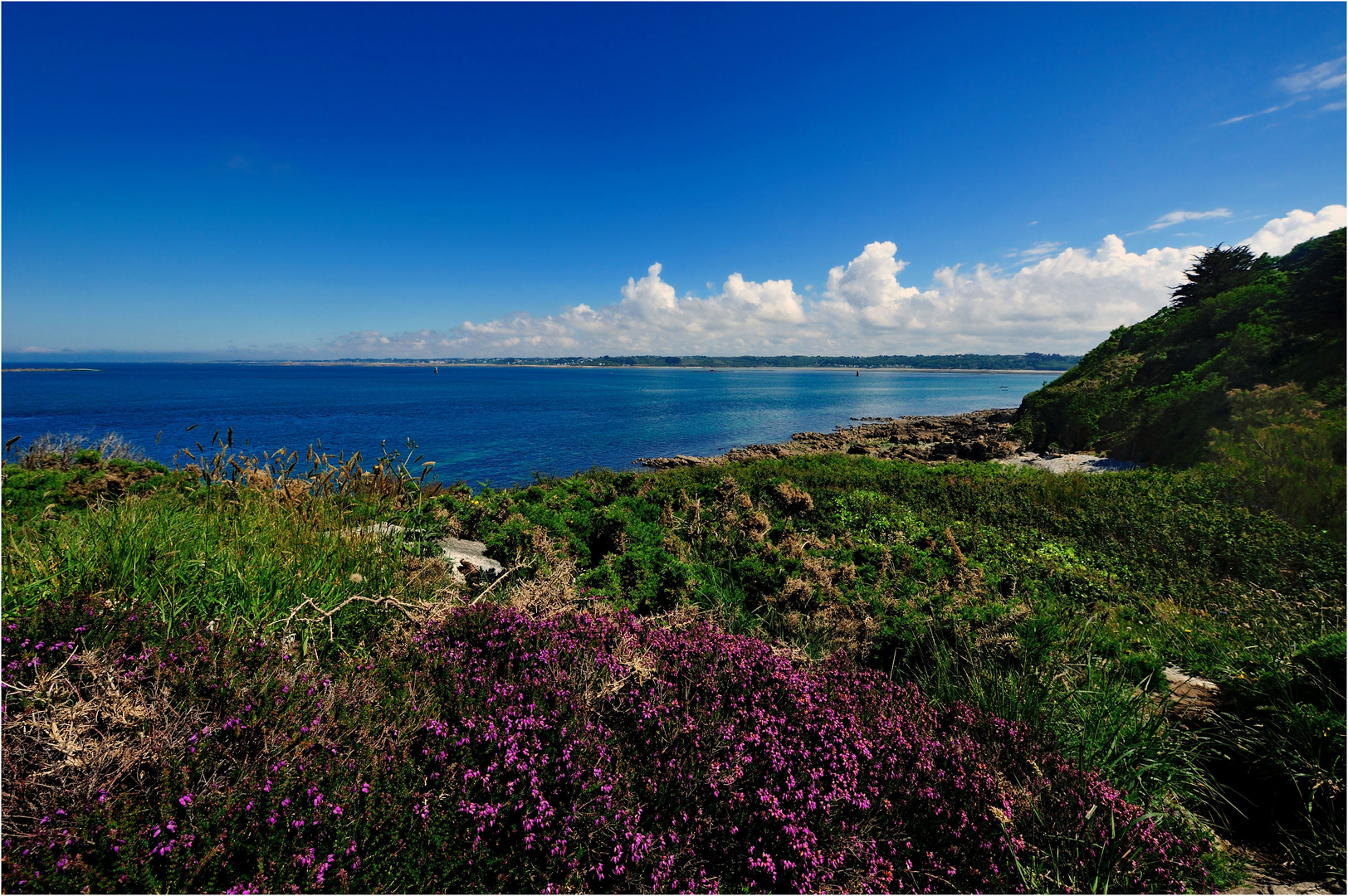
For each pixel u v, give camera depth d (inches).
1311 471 451.2
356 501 242.1
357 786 76.8
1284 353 885.2
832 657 152.6
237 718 80.8
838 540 334.6
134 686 83.7
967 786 104.0
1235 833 126.1
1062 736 137.6
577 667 112.9
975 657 165.8
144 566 129.8
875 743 108.5
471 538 255.4
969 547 388.5
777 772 96.5
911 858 94.8
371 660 109.3
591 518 277.4
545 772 87.9
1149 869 98.7
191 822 70.2
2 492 210.5
